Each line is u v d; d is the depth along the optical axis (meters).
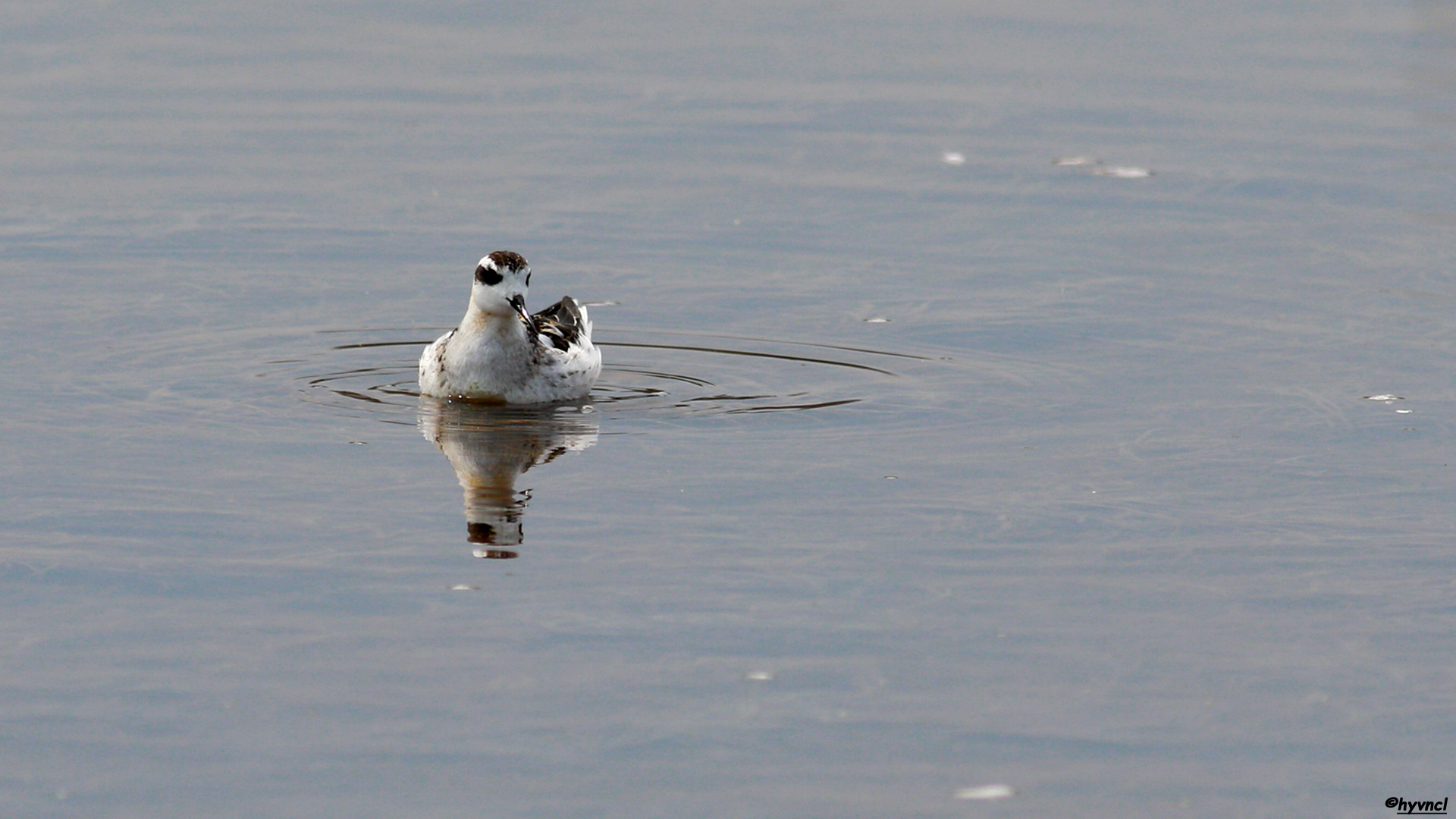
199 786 9.22
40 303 18.91
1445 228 22.41
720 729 9.86
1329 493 13.77
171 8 34.69
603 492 13.56
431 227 22.30
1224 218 22.92
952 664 10.69
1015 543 12.59
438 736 9.73
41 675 10.35
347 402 16.00
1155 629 11.25
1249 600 11.72
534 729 9.82
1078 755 9.68
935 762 9.57
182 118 27.11
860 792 9.27
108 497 13.22
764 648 10.84
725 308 19.44
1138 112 28.16
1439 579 12.08
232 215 22.58
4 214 22.30
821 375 17.12
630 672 10.50
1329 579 12.06
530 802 9.12
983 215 23.08
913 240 22.00
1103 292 19.95
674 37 33.19
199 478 13.73
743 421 15.55
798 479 13.91
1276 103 28.67
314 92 28.88
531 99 28.72
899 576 11.98
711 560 12.21
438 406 15.96
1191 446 14.89
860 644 10.92
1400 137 26.58
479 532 12.69
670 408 15.95
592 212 23.03
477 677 10.41
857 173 24.95
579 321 17.48
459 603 11.43
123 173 24.28
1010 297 19.80
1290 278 20.48
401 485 13.67
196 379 16.53
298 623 11.11
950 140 26.66
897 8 35.97
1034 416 15.74
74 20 33.38
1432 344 18.03
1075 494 13.65
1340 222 22.70
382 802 9.10
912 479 13.97
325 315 18.94
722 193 23.91
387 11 34.94
